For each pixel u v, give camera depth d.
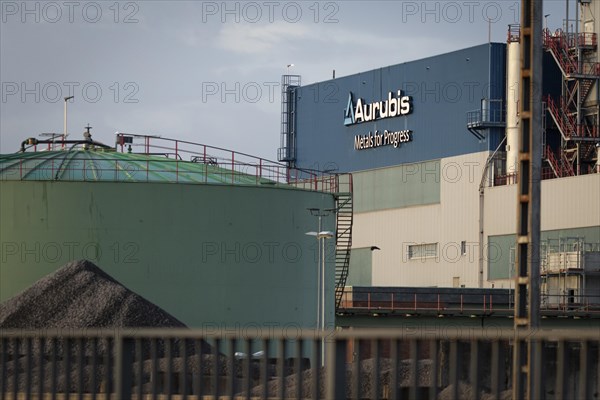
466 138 175.75
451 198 177.88
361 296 145.75
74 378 62.66
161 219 107.12
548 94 168.50
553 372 51.22
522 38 45.09
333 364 30.33
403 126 187.62
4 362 39.88
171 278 107.00
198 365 34.09
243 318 108.56
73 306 92.06
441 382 58.97
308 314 112.38
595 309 147.25
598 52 163.00
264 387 32.81
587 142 163.62
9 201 106.75
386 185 190.62
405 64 187.25
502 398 50.50
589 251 152.38
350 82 198.25
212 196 108.38
